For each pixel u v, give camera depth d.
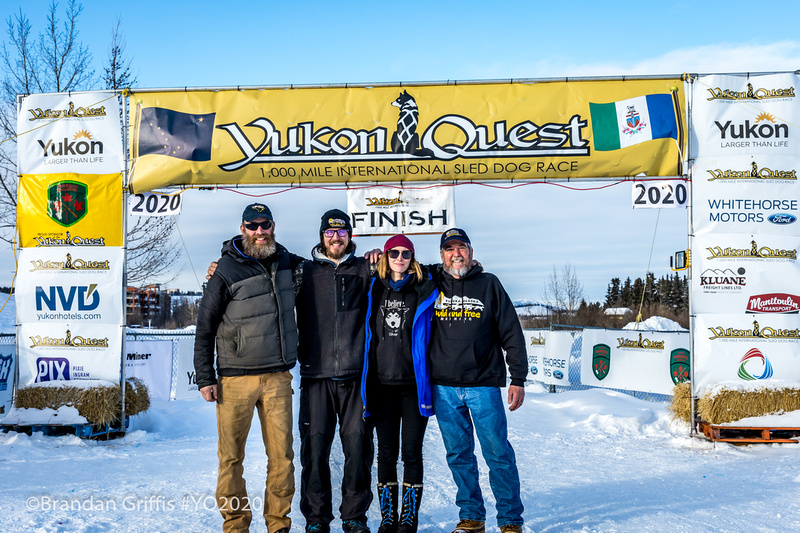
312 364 3.35
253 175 7.12
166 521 3.52
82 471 5.12
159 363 10.05
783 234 6.86
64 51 14.75
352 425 3.29
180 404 9.52
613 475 4.96
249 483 4.56
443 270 3.46
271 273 3.34
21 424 6.77
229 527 3.18
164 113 7.17
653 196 7.02
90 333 7.17
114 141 7.25
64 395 6.88
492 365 3.33
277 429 3.28
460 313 3.34
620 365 9.26
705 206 6.92
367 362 3.28
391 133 7.09
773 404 6.49
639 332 8.95
